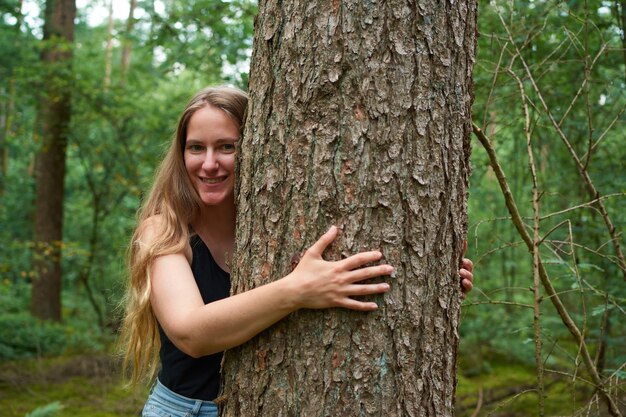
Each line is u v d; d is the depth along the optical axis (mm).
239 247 1613
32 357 7152
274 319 1458
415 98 1467
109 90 8750
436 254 1504
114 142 9305
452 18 1530
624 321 3553
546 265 3742
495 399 5285
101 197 10000
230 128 1813
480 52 3775
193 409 1887
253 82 1609
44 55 8609
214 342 1499
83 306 11148
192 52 5348
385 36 1454
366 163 1448
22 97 8273
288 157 1506
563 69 3678
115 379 6352
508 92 3719
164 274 1701
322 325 1463
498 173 2379
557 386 5211
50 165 8867
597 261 3701
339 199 1455
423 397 1484
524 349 6605
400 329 1459
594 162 3789
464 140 1599
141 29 5906
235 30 5016
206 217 1952
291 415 1477
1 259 8750
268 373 1510
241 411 1552
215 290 1893
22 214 10828
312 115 1479
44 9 8445
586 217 3752
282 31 1532
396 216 1454
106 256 10281
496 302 2367
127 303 1990
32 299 8898
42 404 5496
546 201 4312
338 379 1449
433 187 1488
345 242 1449
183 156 1936
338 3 1463
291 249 1496
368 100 1448
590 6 3328
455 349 1591
